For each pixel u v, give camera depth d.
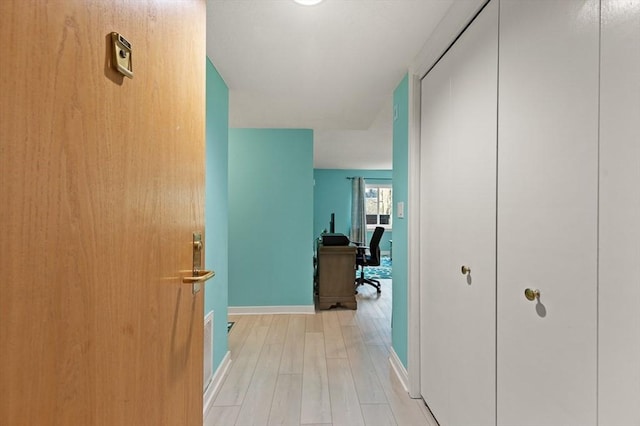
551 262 0.87
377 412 1.74
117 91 0.58
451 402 1.48
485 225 1.20
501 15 1.09
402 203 2.09
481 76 1.22
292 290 3.62
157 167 0.73
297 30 1.52
